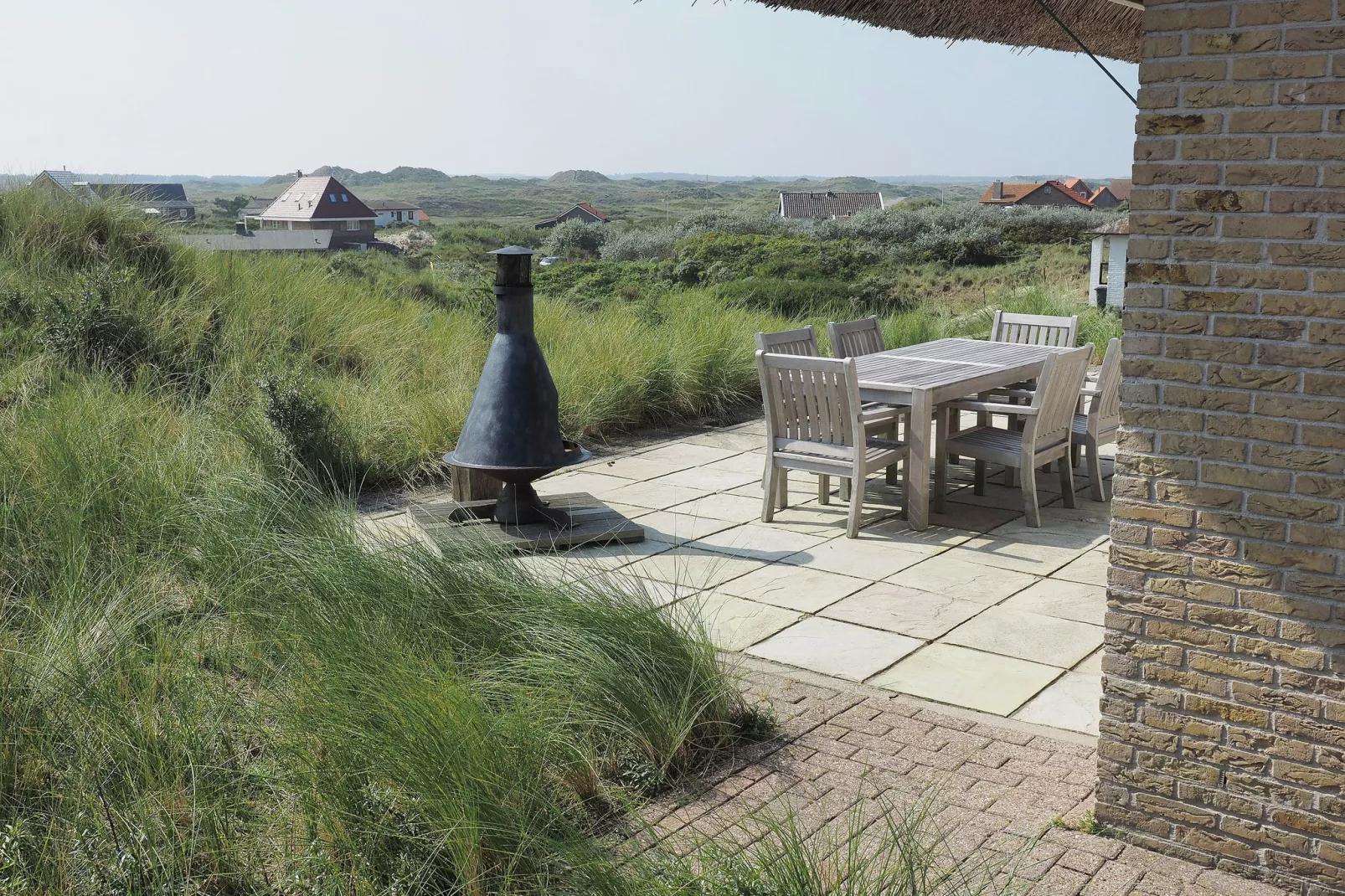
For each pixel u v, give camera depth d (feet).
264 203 457.27
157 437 22.54
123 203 35.60
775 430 22.71
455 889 9.82
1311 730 9.92
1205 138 9.70
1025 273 115.85
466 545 16.08
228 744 11.65
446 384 30.50
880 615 17.29
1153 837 10.91
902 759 12.66
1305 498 9.69
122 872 9.48
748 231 175.83
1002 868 10.40
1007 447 22.49
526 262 20.72
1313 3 9.02
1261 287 9.61
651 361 32.91
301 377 26.11
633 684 12.87
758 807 11.38
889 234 151.94
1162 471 10.40
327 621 13.62
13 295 29.81
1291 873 10.18
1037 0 16.67
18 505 17.89
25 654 12.68
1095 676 14.94
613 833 11.02
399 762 10.56
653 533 21.97
